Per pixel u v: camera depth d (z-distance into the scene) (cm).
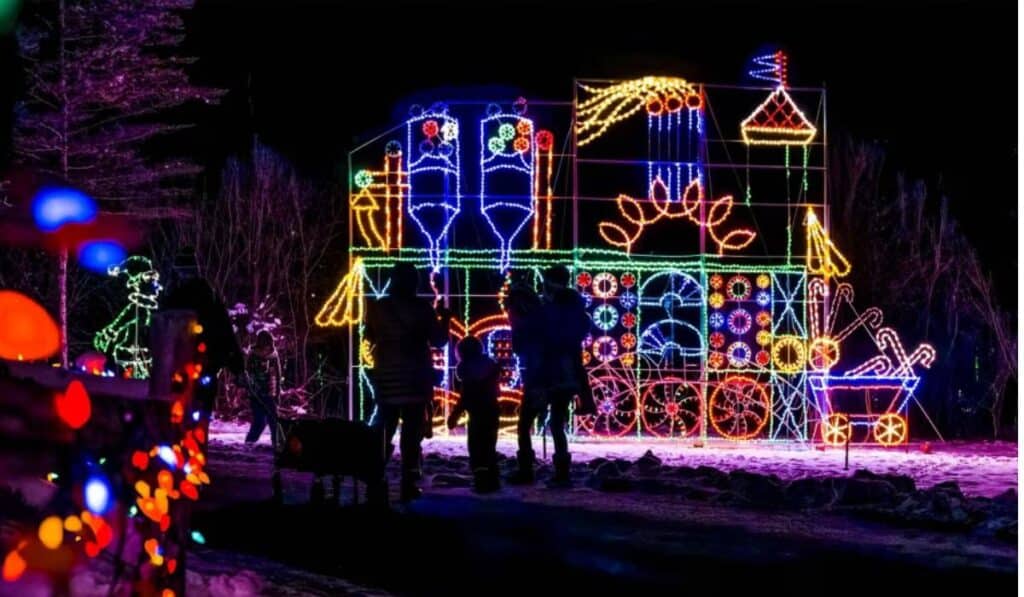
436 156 2275
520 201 2525
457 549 914
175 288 1074
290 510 1125
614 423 2739
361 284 2270
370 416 2431
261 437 2423
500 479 1441
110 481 513
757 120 2316
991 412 2923
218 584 689
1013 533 970
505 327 2294
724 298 2406
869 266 3175
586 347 2334
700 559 873
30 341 458
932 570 840
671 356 2520
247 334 2912
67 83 2950
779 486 1199
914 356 2423
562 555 888
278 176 3391
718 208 3156
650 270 2338
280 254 3325
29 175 673
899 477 1228
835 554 898
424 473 1527
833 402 2802
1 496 497
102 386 688
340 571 820
